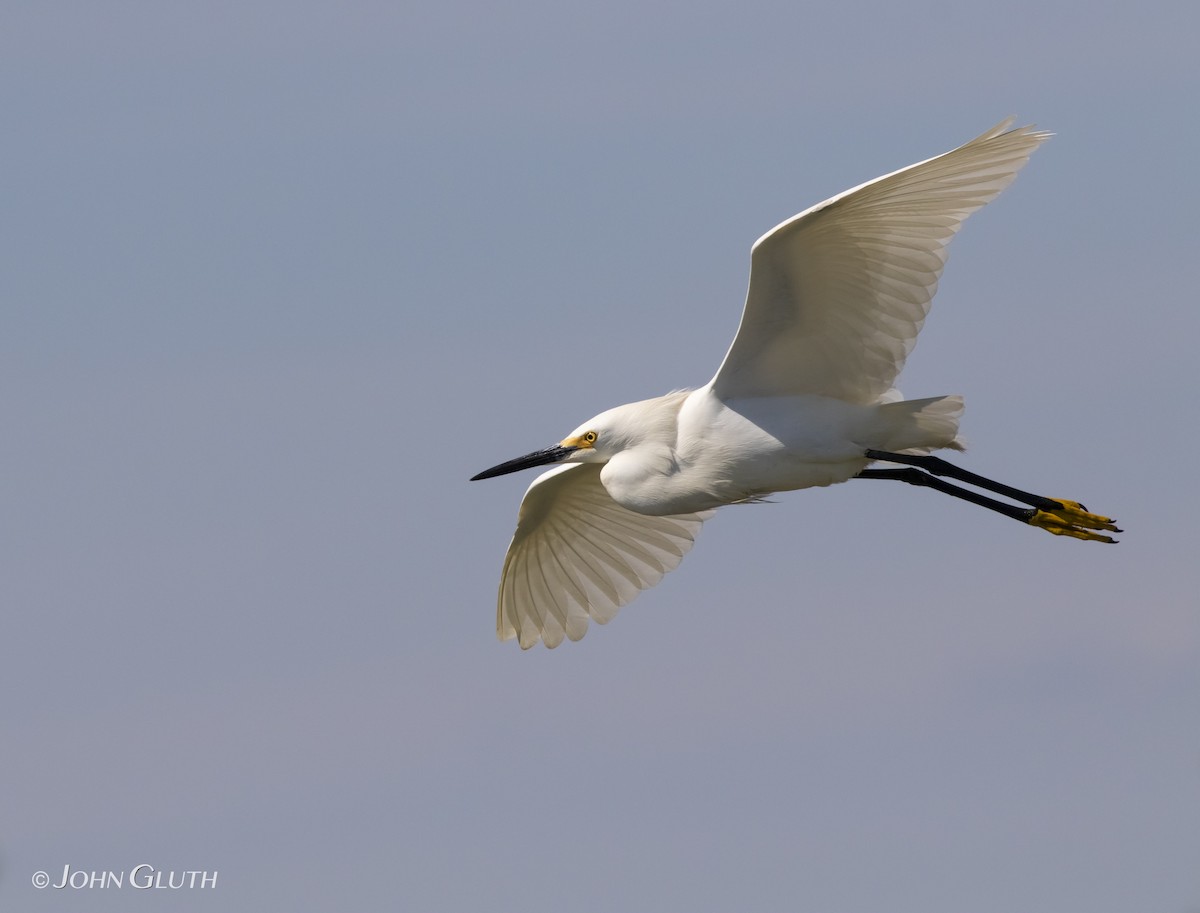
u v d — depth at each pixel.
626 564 16.44
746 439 13.38
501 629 16.62
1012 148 11.34
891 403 13.02
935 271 12.09
